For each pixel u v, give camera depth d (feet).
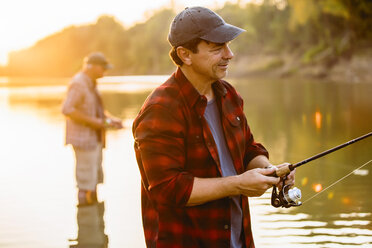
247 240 6.72
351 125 32.30
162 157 6.15
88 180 17.07
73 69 504.43
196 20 6.23
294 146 25.32
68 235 13.62
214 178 6.18
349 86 79.41
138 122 6.40
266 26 249.75
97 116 17.81
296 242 11.84
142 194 6.82
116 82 166.20
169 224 6.44
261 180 6.05
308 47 183.42
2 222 14.85
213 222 6.38
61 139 31.60
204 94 6.60
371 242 11.64
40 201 17.17
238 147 6.72
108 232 13.79
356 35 115.96
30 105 62.44
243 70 217.77
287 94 67.87
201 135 6.34
